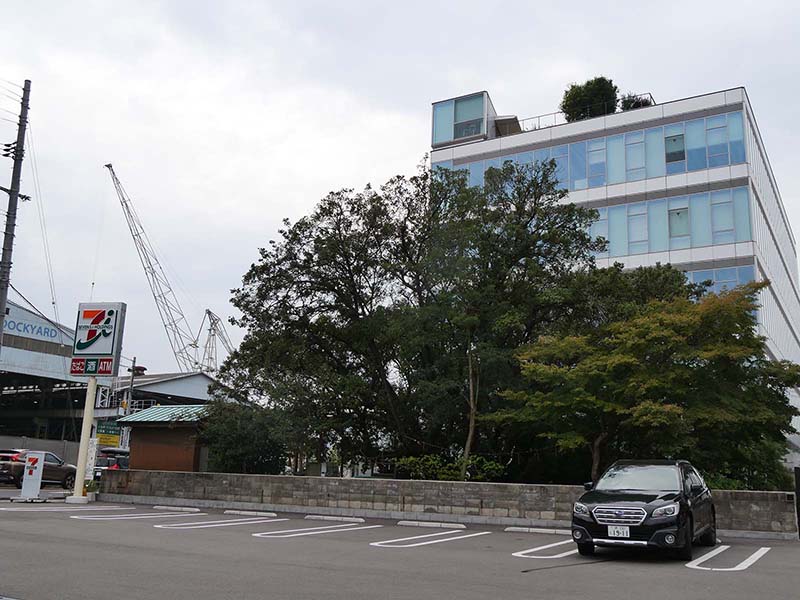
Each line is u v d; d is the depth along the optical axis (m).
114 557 10.05
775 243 43.22
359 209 23.33
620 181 39.03
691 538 11.38
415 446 24.11
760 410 16.94
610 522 11.12
